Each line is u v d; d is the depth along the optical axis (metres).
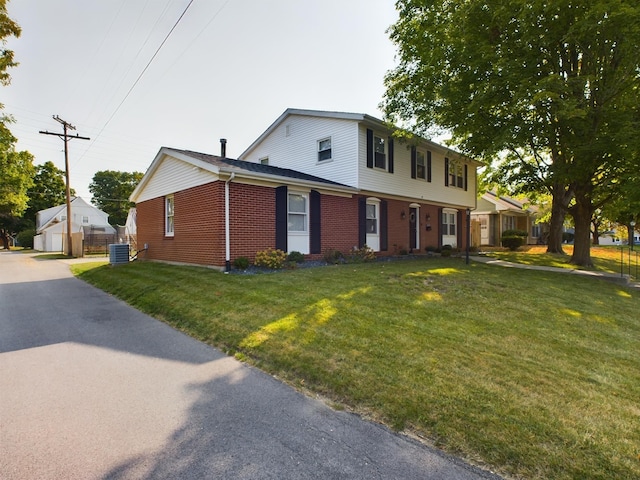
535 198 19.20
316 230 11.61
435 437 2.52
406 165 15.13
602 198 13.88
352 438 2.54
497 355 3.94
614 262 16.14
